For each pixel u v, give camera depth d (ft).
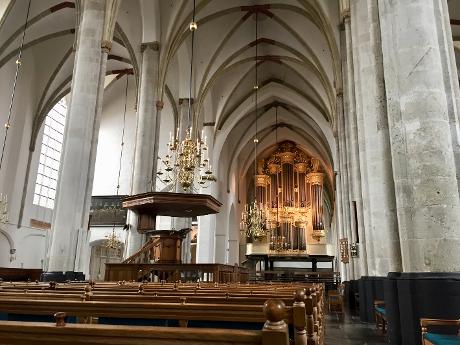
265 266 119.24
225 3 67.41
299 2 64.23
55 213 38.45
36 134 73.41
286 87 94.43
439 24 20.48
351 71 41.60
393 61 20.68
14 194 67.97
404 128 19.54
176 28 62.34
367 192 34.32
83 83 41.55
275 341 4.48
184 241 67.15
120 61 78.43
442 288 17.51
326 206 136.56
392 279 21.74
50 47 72.08
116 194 82.99
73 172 39.06
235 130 105.81
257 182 124.36
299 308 6.77
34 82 73.31
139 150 56.65
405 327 18.54
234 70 85.87
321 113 93.61
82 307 9.73
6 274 47.83
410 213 19.34
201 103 76.84
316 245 119.24
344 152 58.80
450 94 19.75
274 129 117.39
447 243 17.90
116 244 74.64
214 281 38.81
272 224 119.65
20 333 5.17
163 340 4.87
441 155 18.60
